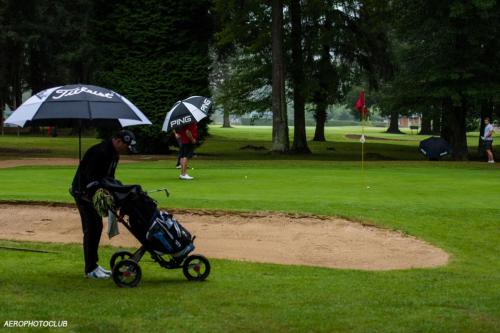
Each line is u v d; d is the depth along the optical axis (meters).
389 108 46.19
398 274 10.20
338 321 6.95
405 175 23.70
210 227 13.75
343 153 49.34
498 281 9.58
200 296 8.21
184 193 17.59
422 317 7.14
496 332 6.59
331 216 14.19
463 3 38.84
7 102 76.81
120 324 6.69
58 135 74.44
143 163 30.11
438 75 40.50
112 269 9.05
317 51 47.91
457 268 10.84
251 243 12.77
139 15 42.06
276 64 41.44
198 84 42.94
